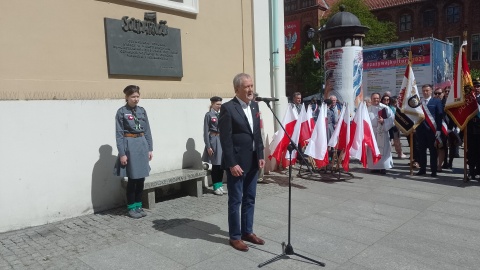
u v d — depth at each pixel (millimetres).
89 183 5414
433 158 7828
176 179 5867
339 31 9719
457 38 36594
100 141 5523
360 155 7574
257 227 4824
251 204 4305
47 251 4090
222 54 7441
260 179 7312
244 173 4125
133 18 5930
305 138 7746
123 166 5133
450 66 16766
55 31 5121
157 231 4680
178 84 6660
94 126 5453
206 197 6293
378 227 4816
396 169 8773
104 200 5590
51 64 5094
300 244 4258
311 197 6285
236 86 4117
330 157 8406
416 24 38375
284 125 7715
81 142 5316
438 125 7914
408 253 4004
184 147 6672
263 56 8273
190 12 6762
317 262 3727
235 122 4047
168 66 6430
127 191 5250
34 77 4941
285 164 7824
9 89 4711
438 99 8016
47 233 4637
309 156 7617
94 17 5527
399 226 4852
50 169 5012
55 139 5055
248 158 4121
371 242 4316
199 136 6906
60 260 3857
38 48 4965
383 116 8219
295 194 6484
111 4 5719
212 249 4113
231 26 7609
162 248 4145
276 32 8438
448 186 7008
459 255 3947
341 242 4316
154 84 6305
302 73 35062
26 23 4852
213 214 5359
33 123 4844
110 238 4457
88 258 3900
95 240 4398
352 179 7680
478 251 4047
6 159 4629
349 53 9750
